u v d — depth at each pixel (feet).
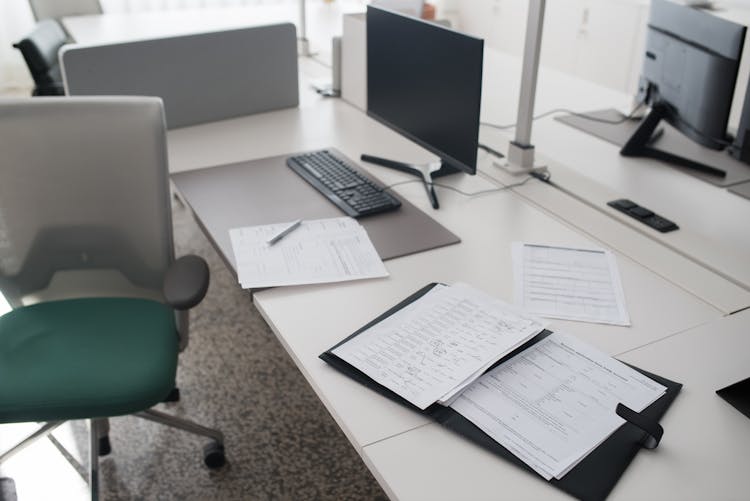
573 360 3.93
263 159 6.78
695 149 7.48
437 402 3.62
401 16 5.97
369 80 6.81
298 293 4.61
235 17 13.14
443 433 3.48
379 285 4.71
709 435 3.49
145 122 5.39
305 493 5.99
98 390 4.71
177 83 7.47
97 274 5.80
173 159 6.77
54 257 5.66
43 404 4.62
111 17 12.44
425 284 4.72
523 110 6.45
